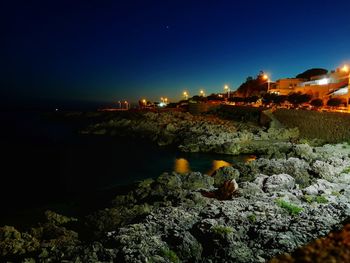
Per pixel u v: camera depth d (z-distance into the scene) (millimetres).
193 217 18766
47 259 15562
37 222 23359
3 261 16938
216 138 55969
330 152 42281
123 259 14008
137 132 73938
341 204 18969
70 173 42531
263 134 58406
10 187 36531
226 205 20547
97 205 28125
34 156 55000
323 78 85625
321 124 55281
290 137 58094
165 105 134375
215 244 14781
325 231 14680
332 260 6840
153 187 27641
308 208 19469
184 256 14648
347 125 50844
